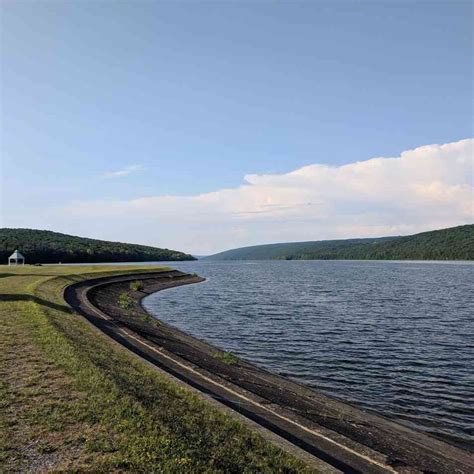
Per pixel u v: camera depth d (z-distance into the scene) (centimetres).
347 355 2256
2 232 18600
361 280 8181
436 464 1008
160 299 5091
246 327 3125
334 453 949
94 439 747
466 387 1722
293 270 13450
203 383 1434
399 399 1576
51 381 1055
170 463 674
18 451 704
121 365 1331
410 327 3097
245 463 746
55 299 2908
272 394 1495
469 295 5266
